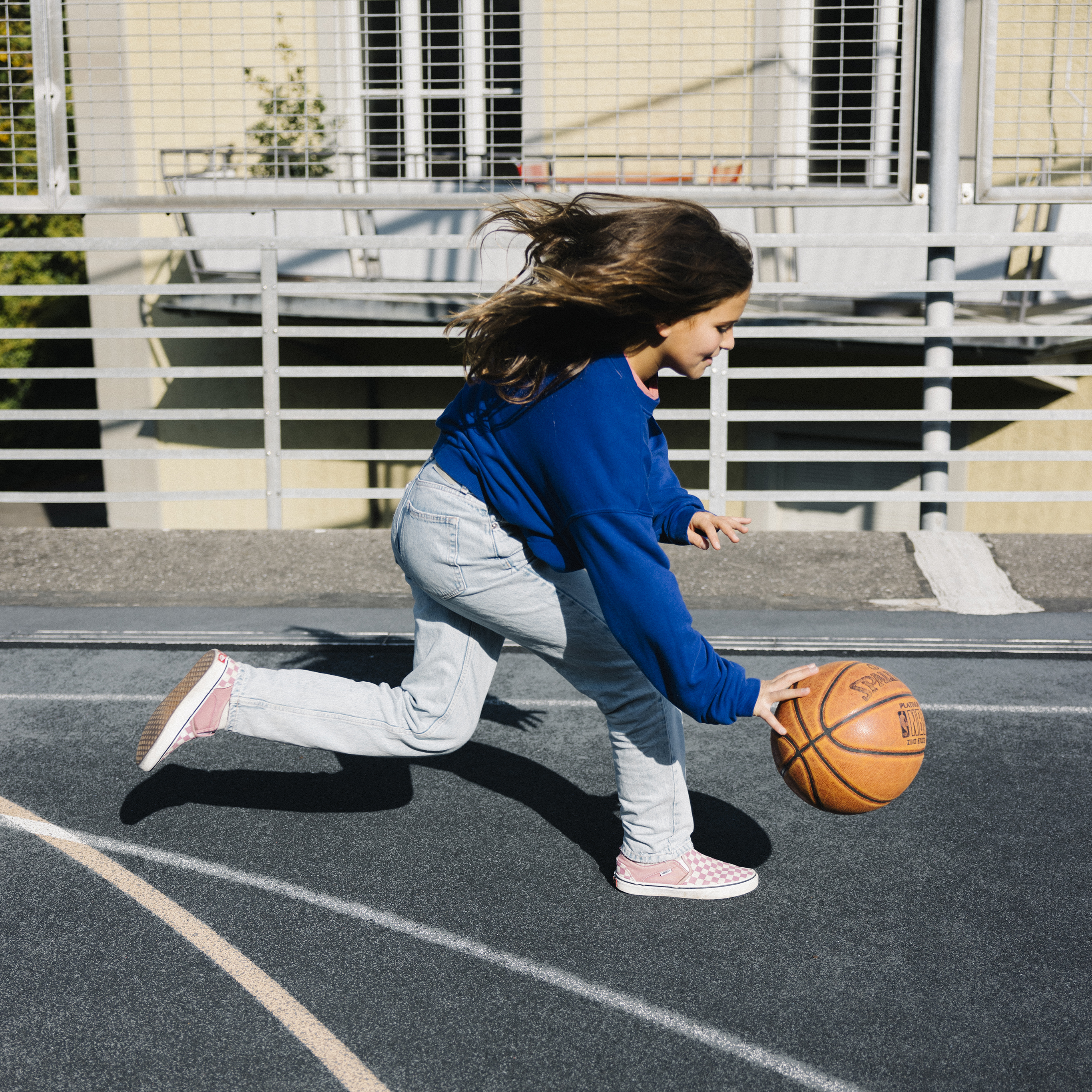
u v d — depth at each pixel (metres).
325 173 8.49
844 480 9.88
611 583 2.31
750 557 5.96
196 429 10.44
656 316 2.28
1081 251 7.63
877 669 2.66
